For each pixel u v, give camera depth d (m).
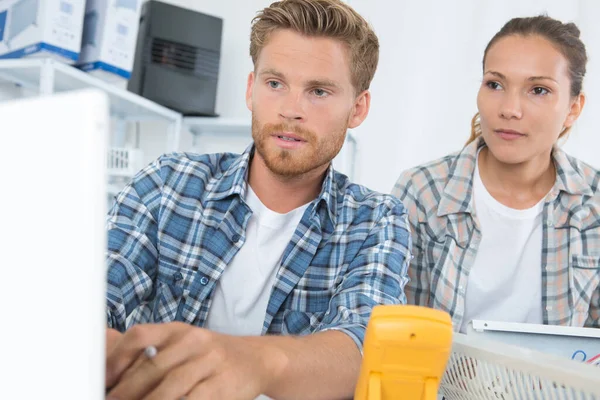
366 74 0.98
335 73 0.90
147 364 0.49
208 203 1.03
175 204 1.04
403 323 0.45
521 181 1.28
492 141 1.24
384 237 0.98
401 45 2.21
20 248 0.28
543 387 0.47
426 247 1.33
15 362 0.29
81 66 1.90
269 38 0.91
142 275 0.97
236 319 1.01
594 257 1.28
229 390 0.50
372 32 0.97
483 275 1.31
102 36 1.84
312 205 1.01
